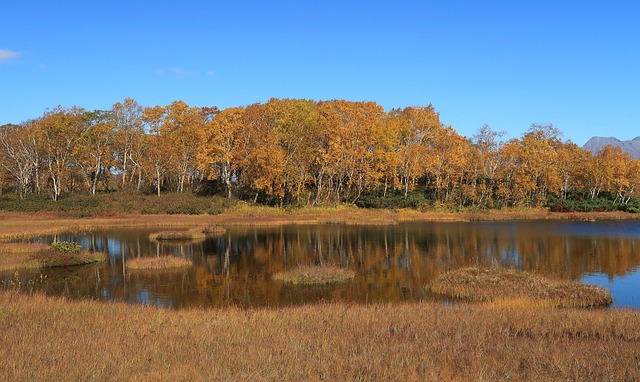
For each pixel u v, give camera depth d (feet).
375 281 86.02
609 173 277.03
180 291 78.18
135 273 93.71
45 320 47.65
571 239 147.43
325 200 253.24
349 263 105.91
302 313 51.72
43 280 86.89
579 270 96.78
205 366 32.12
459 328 44.19
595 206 266.98
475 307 56.70
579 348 36.55
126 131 253.65
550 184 276.62
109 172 277.64
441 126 293.43
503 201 272.10
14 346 36.86
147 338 40.11
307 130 244.22
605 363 32.55
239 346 37.76
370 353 35.42
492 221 218.18
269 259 111.24
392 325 46.09
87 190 262.88
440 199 268.00
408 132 282.15
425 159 258.78
